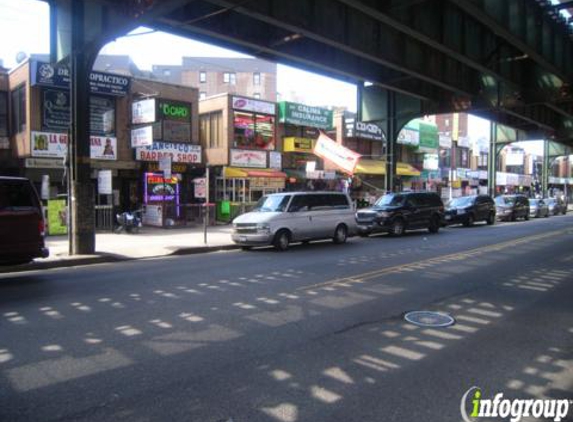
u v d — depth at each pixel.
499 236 20.30
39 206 10.33
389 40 17.23
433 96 24.48
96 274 10.93
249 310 7.44
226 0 11.36
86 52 13.57
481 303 8.01
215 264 12.32
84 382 4.65
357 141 38.84
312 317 7.04
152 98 25.11
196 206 24.50
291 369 5.01
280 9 12.88
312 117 33.84
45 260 12.44
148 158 24.94
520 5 15.49
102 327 6.52
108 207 20.11
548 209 39.81
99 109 23.38
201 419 3.92
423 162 46.03
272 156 31.69
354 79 22.31
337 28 14.80
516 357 5.45
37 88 21.58
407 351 5.61
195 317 7.02
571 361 5.34
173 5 10.62
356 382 4.69
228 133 29.23
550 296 8.58
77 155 13.56
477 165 58.62
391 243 17.44
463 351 5.63
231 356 5.39
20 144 22.42
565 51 19.47
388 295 8.54
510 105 23.55
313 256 13.80
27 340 5.96
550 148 54.09
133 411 4.05
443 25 15.57
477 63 17.84
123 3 11.82
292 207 15.96
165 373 4.88
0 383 4.63
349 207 17.95
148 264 12.55
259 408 4.12
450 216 26.50
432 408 4.16
